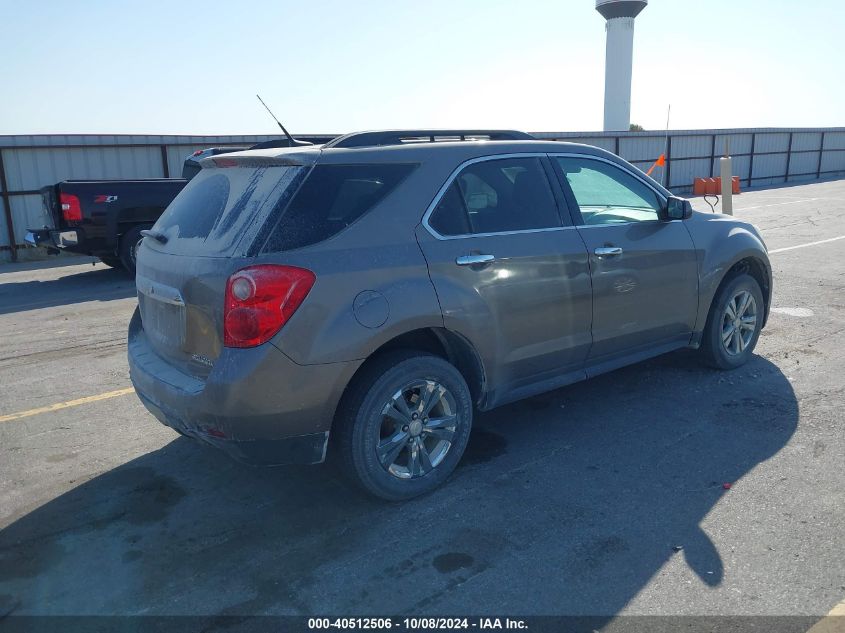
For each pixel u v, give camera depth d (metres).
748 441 4.39
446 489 3.93
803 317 7.34
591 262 4.41
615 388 5.40
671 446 4.36
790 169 37.19
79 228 10.66
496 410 5.07
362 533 3.51
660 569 3.12
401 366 3.64
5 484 4.16
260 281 3.21
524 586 3.04
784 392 5.20
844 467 4.01
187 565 3.29
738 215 18.98
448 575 3.14
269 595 3.05
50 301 9.88
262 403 3.27
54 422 5.12
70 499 3.96
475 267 3.86
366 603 2.97
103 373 6.29
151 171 17.20
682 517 3.54
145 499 3.94
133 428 4.98
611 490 3.85
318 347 3.32
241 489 4.02
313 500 3.87
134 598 3.05
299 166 3.52
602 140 28.78
